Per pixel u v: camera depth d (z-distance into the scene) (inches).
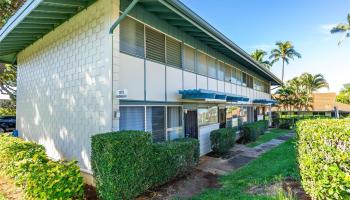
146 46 317.7
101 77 265.3
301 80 1793.8
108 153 197.8
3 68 783.1
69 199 188.9
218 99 417.4
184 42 403.5
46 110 366.9
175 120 379.9
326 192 149.9
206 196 230.8
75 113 301.1
